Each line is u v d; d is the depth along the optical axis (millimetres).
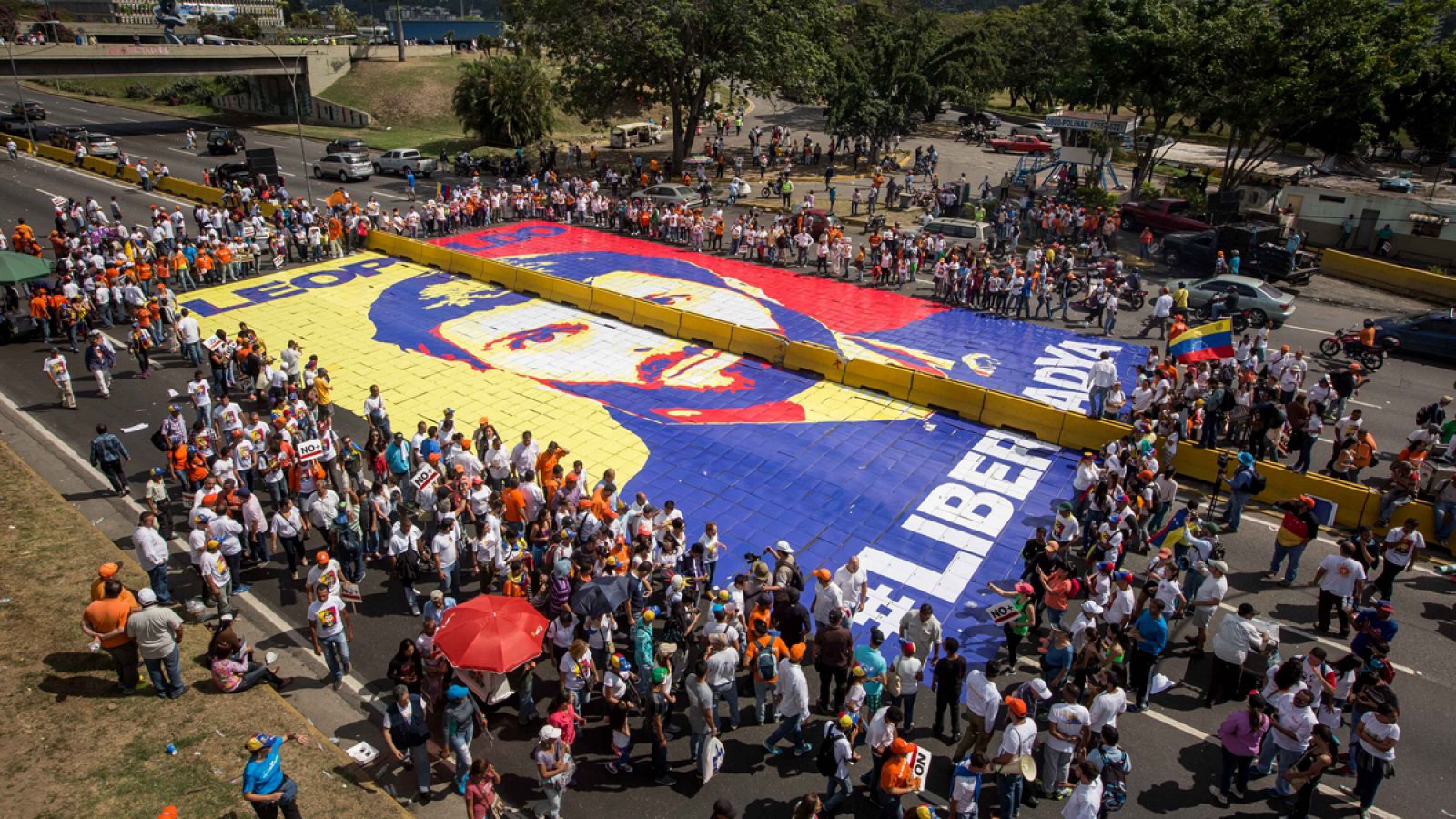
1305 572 16547
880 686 12273
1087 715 10891
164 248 33688
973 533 17688
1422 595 15891
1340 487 18250
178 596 15133
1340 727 12164
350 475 18234
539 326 28781
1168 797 11414
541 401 23250
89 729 11766
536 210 43250
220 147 56594
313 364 21078
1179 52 40219
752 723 12734
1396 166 57000
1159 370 21578
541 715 12703
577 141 65500
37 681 12570
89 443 20266
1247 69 38750
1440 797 11477
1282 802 11344
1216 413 19984
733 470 19938
